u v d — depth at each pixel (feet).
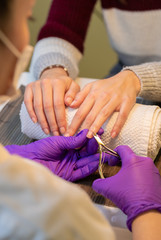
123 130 2.59
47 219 1.49
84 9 3.33
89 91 2.76
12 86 1.77
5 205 1.49
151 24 3.32
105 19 3.48
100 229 1.71
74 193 1.61
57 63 3.09
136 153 2.58
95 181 2.48
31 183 1.53
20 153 2.59
